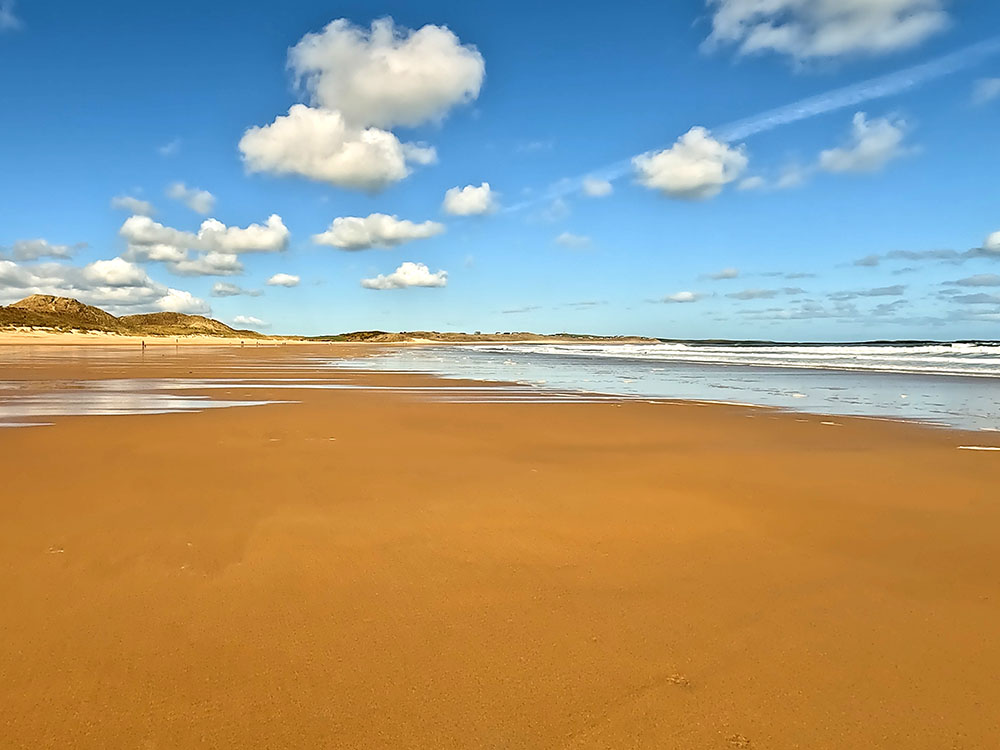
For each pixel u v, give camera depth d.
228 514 5.70
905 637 3.61
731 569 4.59
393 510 5.91
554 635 3.58
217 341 111.06
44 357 38.41
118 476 7.06
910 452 9.09
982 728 2.81
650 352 66.88
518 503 6.21
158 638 3.48
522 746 2.65
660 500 6.38
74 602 3.89
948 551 4.98
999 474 7.64
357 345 115.12
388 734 2.71
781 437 10.40
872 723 2.84
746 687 3.10
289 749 2.62
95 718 2.79
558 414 13.10
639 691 3.05
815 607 3.97
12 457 8.04
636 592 4.18
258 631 3.57
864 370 30.25
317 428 10.80
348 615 3.79
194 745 2.63
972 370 29.30
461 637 3.54
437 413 13.05
